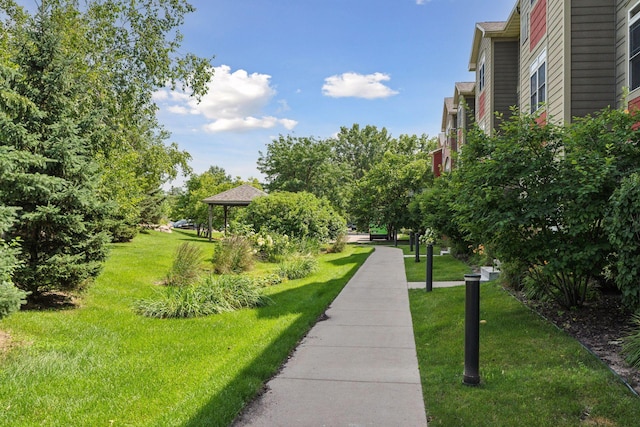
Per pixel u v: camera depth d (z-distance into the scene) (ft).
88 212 24.84
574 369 13.48
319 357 17.06
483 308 22.79
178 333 20.36
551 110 33.86
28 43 24.36
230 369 15.17
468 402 11.98
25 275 22.76
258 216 69.31
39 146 23.41
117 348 17.76
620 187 16.38
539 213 18.49
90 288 28.55
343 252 72.79
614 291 21.59
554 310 20.72
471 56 63.87
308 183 153.17
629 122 19.02
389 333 20.74
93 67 48.49
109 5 50.34
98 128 27.37
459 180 22.77
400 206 104.99
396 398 12.79
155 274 37.91
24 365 15.14
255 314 24.81
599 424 10.27
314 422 11.28
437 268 44.93
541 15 36.91
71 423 11.12
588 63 30.78
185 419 11.26
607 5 30.63
